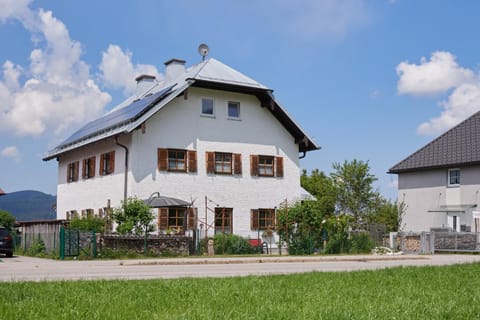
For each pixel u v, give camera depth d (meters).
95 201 37.78
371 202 50.25
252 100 38.31
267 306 9.68
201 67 37.31
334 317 8.52
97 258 27.31
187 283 13.60
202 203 35.72
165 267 22.56
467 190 42.19
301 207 33.50
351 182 50.22
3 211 46.56
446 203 43.56
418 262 25.89
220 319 8.37
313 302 10.26
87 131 39.69
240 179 37.25
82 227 29.77
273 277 15.54
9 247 29.86
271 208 38.16
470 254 34.03
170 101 35.34
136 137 34.03
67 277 16.83
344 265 23.86
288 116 38.38
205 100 36.78
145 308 9.55
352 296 11.30
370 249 33.97
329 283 13.85
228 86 36.44
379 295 11.41
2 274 18.28
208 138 36.44
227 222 36.59
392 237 35.91
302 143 39.78
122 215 29.28
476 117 45.38
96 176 37.88
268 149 38.59
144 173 34.09
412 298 11.10
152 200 31.11
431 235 35.56
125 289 12.20
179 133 35.47
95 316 8.56
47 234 30.20
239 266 23.34
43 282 13.72
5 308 9.15
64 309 9.22
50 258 28.09
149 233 30.81
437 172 44.38
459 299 10.92
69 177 42.06
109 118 39.50
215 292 11.70
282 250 36.16
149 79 44.22
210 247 31.77
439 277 15.77
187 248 30.38
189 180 35.47
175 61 41.00
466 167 42.41
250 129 38.03
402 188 47.19
